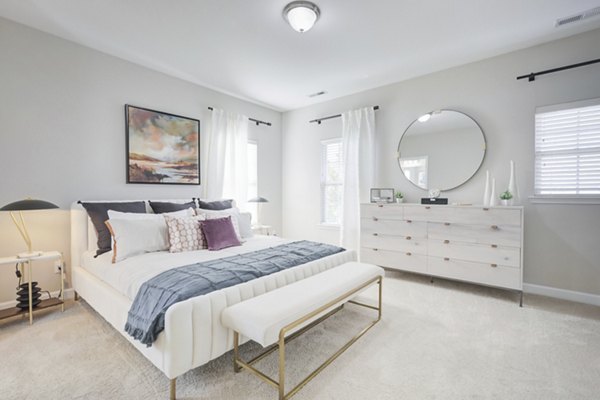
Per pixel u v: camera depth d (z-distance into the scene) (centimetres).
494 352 196
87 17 251
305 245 290
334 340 212
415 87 383
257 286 188
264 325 144
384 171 411
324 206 490
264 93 439
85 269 273
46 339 210
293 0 227
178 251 266
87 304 275
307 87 415
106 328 227
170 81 372
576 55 283
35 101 271
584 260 284
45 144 278
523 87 311
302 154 508
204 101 412
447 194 361
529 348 200
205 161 414
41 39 273
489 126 331
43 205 234
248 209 472
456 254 312
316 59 328
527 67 308
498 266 288
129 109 331
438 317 250
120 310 194
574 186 290
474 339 213
